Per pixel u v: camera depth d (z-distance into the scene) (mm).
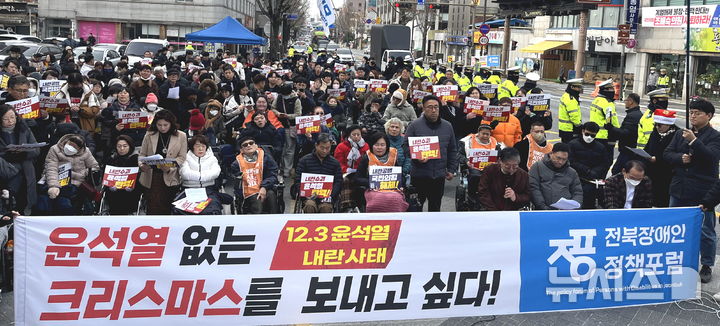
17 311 5734
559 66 57031
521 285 6695
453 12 86312
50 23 53656
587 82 51125
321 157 9078
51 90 12367
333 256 6246
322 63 29531
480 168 9820
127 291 5898
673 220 7145
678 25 38750
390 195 8477
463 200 9789
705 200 7805
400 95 13109
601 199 9391
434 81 23750
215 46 49062
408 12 80188
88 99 12242
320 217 6184
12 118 8406
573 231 6809
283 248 6148
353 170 9500
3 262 7062
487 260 6582
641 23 41969
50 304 5773
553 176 8625
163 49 27172
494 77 21109
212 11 55188
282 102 13516
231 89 16125
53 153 8586
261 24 59375
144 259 5902
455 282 6520
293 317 6223
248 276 6102
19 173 8328
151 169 8820
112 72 19875
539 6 48812
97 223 5809
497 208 8453
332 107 14766
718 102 36438
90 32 54062
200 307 6051
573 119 12750
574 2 43938
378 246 6316
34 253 5715
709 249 8078
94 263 5824
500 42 68625
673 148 8477
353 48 157500
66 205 8414
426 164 9242
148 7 54375
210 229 6000
